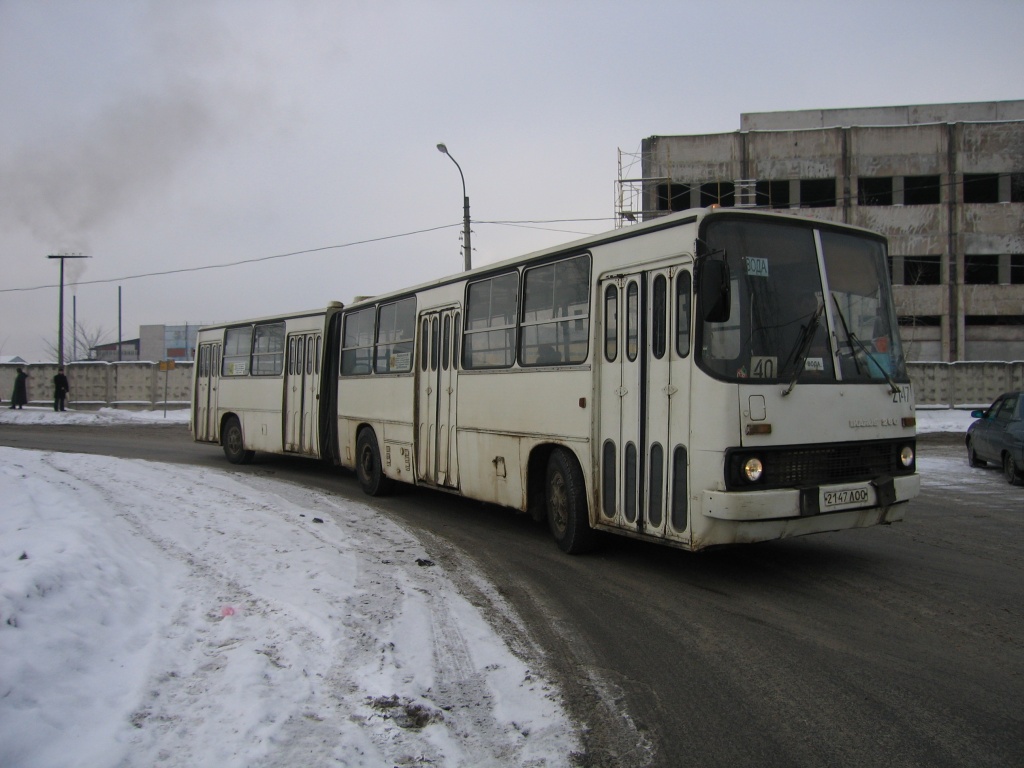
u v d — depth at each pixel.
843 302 6.46
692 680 4.40
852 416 6.22
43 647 4.14
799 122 39.94
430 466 9.84
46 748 3.29
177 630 4.96
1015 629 5.20
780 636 5.11
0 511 7.58
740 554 7.50
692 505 5.88
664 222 6.33
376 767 3.35
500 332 8.52
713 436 5.73
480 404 8.81
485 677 4.44
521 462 8.06
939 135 37.62
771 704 4.06
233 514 9.05
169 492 10.62
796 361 6.06
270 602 5.59
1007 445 12.48
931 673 4.45
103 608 5.01
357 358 12.04
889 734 3.70
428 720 3.83
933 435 22.80
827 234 6.54
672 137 38.16
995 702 4.04
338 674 4.35
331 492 11.62
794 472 5.90
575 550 7.46
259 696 3.95
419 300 10.25
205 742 3.48
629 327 6.69
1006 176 37.72
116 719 3.64
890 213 37.78
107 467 13.30
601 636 5.16
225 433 15.95
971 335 38.03
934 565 7.00
